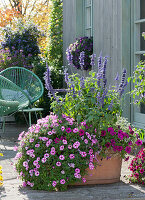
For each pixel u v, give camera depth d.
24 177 3.07
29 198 2.73
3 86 6.07
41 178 2.98
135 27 5.00
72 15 7.73
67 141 3.03
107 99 3.23
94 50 6.18
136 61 4.99
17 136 6.12
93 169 3.10
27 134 3.21
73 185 3.11
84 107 3.20
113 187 3.03
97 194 2.83
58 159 2.96
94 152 3.05
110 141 3.10
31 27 9.77
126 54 5.10
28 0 14.92
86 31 7.47
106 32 5.65
